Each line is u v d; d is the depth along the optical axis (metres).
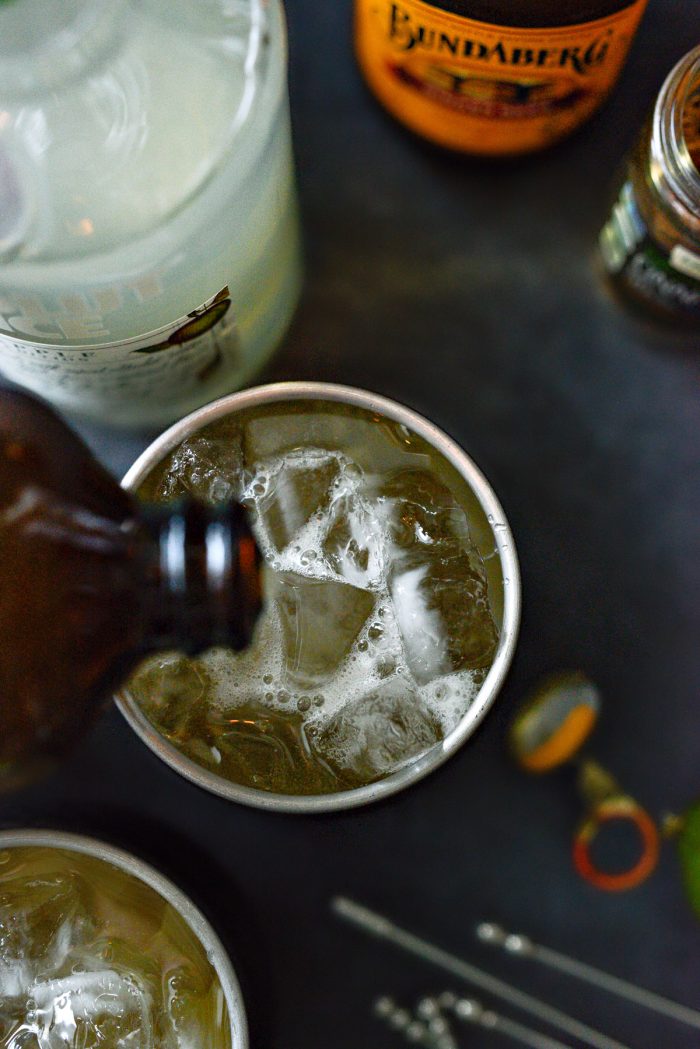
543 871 0.38
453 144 0.38
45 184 0.28
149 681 0.33
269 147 0.30
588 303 0.39
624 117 0.39
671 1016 0.38
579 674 0.38
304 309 0.39
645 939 0.38
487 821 0.38
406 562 0.34
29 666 0.28
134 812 0.38
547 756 0.38
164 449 0.32
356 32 0.37
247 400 0.32
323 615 0.33
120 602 0.28
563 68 0.33
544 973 0.38
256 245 0.31
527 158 0.39
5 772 0.29
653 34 0.38
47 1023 0.35
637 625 0.38
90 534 0.28
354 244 0.39
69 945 0.36
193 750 0.32
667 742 0.38
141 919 0.36
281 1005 0.38
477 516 0.33
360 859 0.38
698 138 0.35
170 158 0.29
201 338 0.33
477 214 0.39
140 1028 0.35
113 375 0.33
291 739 0.33
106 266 0.29
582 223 0.39
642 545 0.38
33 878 0.36
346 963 0.38
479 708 0.31
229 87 0.29
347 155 0.39
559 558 0.38
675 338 0.39
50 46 0.27
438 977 0.38
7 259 0.29
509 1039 0.38
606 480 0.39
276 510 0.34
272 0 0.30
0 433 0.30
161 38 0.28
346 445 0.34
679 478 0.39
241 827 0.38
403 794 0.34
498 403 0.39
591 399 0.39
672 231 0.34
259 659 0.33
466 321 0.39
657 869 0.38
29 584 0.28
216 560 0.27
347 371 0.39
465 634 0.33
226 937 0.38
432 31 0.33
